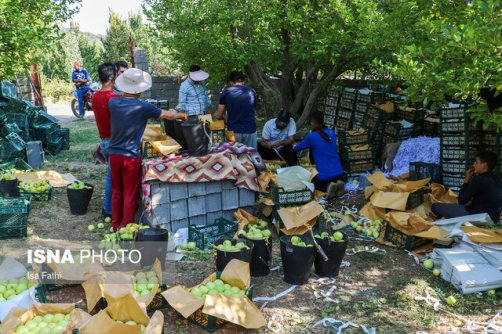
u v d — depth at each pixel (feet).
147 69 48.88
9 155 29.81
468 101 21.74
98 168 30.96
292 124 26.45
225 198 20.45
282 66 37.17
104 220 21.62
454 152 23.17
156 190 18.89
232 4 30.22
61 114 60.39
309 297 15.11
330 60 30.89
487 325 13.50
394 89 34.58
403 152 26.78
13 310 11.83
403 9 22.30
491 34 13.65
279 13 30.30
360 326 13.48
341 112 36.83
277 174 20.13
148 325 11.49
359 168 27.20
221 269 15.51
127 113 18.30
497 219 18.79
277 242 19.44
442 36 15.21
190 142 19.66
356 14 28.27
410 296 15.15
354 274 16.66
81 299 14.66
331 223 20.66
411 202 19.75
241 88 25.09
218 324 13.24
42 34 27.50
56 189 25.98
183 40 29.81
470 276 15.12
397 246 18.75
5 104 31.32
